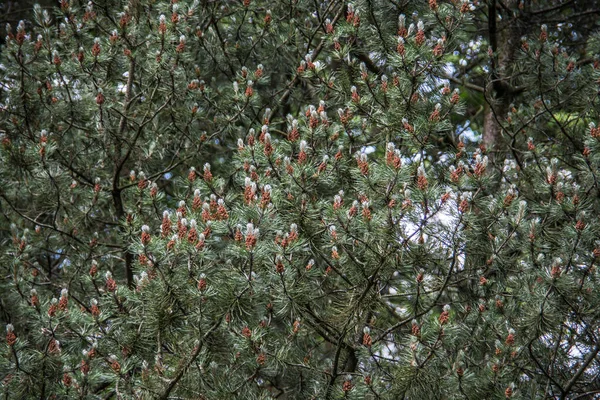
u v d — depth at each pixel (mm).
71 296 8680
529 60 9648
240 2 10367
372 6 8383
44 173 8523
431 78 7906
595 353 7508
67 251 9648
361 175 7090
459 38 8266
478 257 7910
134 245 6734
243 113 9383
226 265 6918
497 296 7855
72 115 8977
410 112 7926
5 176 9242
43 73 8812
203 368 7035
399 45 7809
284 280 6793
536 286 7480
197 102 9680
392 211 6879
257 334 7035
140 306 7184
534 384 7516
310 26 10281
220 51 10188
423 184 6738
